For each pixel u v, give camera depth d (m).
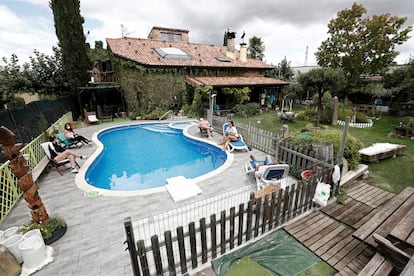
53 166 7.38
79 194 5.59
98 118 16.39
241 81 19.64
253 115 18.66
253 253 3.71
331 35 22.84
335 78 12.28
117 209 4.91
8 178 5.05
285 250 3.77
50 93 17.27
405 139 10.93
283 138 7.22
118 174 7.96
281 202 4.24
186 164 8.88
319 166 5.43
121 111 18.50
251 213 3.79
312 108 17.80
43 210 4.02
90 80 18.56
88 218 4.59
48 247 3.72
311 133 7.32
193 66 18.88
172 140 12.40
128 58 16.83
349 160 6.44
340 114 15.53
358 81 22.50
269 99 22.42
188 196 5.39
